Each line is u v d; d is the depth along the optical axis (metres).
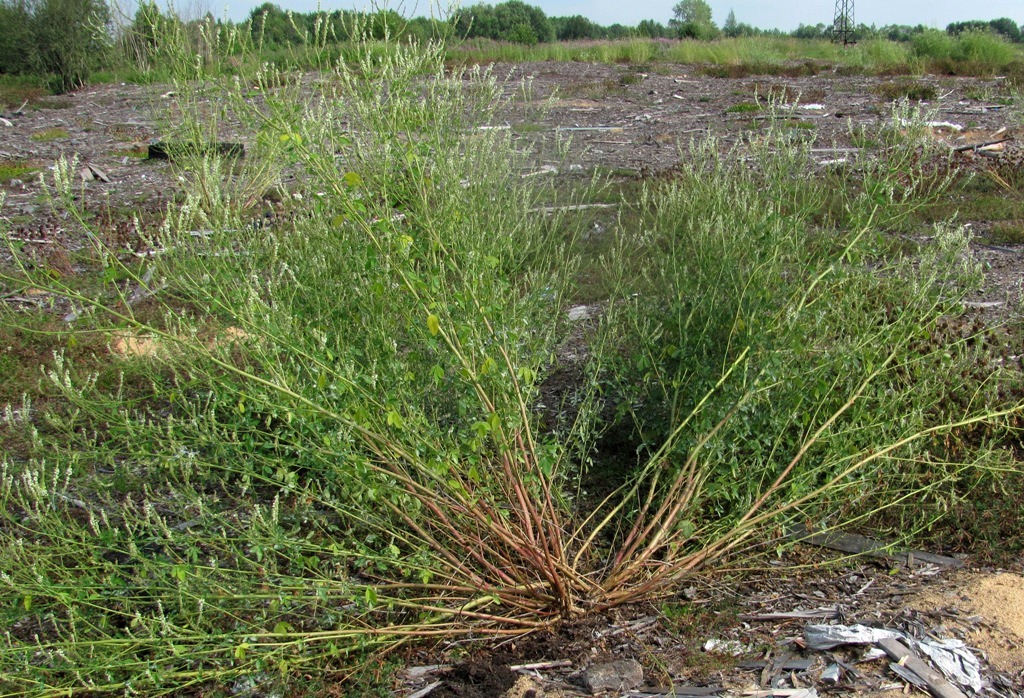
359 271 3.34
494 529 2.96
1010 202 8.55
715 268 3.83
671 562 3.21
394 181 3.12
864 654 2.75
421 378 3.39
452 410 3.56
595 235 7.19
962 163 9.95
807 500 3.48
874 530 3.58
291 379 2.94
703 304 3.75
